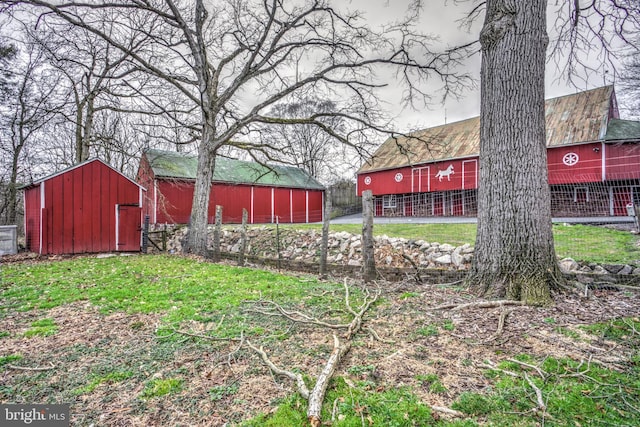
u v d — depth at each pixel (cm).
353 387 225
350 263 774
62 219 1071
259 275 658
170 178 1788
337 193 3002
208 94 1078
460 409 199
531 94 432
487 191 456
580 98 1773
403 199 2338
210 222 1975
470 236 852
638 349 265
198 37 1041
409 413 196
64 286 568
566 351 267
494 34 451
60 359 283
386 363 259
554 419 187
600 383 219
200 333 337
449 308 387
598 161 1530
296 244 973
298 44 1105
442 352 275
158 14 984
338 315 386
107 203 1155
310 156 2919
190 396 224
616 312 345
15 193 1764
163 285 568
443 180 2084
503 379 230
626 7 550
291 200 2480
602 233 796
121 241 1180
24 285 578
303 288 527
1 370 265
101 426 195
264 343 306
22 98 1538
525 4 435
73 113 1409
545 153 439
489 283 437
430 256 668
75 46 1076
